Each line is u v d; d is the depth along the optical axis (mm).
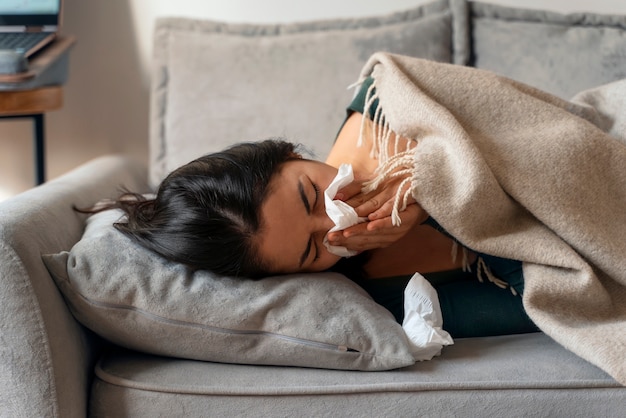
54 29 1763
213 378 980
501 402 952
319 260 1070
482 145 1116
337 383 965
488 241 1071
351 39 1625
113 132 1963
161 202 1052
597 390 958
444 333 1044
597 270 1104
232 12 1902
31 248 964
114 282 981
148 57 1921
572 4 1871
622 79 1431
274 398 953
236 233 996
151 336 999
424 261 1219
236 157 1052
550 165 1085
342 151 1234
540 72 1602
